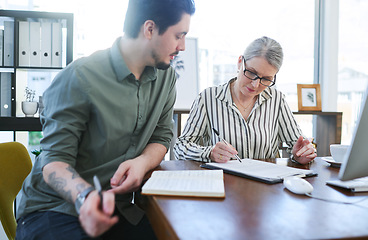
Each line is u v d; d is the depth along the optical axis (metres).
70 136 0.95
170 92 1.27
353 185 0.88
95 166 1.08
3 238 1.92
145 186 0.84
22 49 2.30
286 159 1.44
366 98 0.65
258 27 2.98
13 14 2.22
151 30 0.99
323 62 3.23
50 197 0.98
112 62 1.04
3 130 2.13
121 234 1.09
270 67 1.41
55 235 0.84
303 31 3.18
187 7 0.99
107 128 1.02
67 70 0.99
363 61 3.29
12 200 1.14
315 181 1.00
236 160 1.30
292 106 3.16
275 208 0.72
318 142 2.92
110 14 2.64
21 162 1.22
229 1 2.89
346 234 0.58
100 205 0.63
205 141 1.70
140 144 1.13
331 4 3.14
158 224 0.71
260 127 1.59
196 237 0.56
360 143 0.67
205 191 0.80
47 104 0.99
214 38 2.88
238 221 0.64
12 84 2.30
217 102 1.62
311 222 0.64
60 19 2.32
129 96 1.05
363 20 3.28
